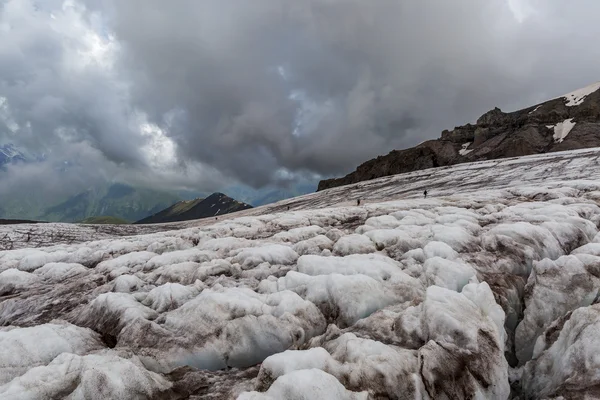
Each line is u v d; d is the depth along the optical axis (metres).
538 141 111.19
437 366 7.06
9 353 8.16
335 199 86.25
